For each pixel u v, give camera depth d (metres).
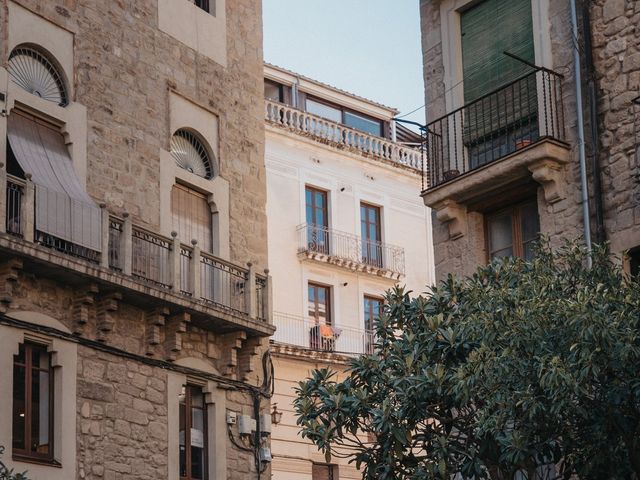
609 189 21.72
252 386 29.59
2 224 23.69
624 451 17.58
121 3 28.39
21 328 24.09
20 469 23.47
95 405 25.38
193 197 29.58
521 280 18.27
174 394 27.38
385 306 19.84
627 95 21.77
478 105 24.27
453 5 25.09
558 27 23.09
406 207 47.53
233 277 29.25
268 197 43.03
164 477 26.64
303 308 42.94
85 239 25.28
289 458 40.50
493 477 18.17
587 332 16.36
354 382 19.02
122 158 27.53
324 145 45.09
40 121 25.98
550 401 16.98
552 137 22.22
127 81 28.11
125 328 26.48
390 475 18.38
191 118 29.77
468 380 17.12
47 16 26.45
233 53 31.52
